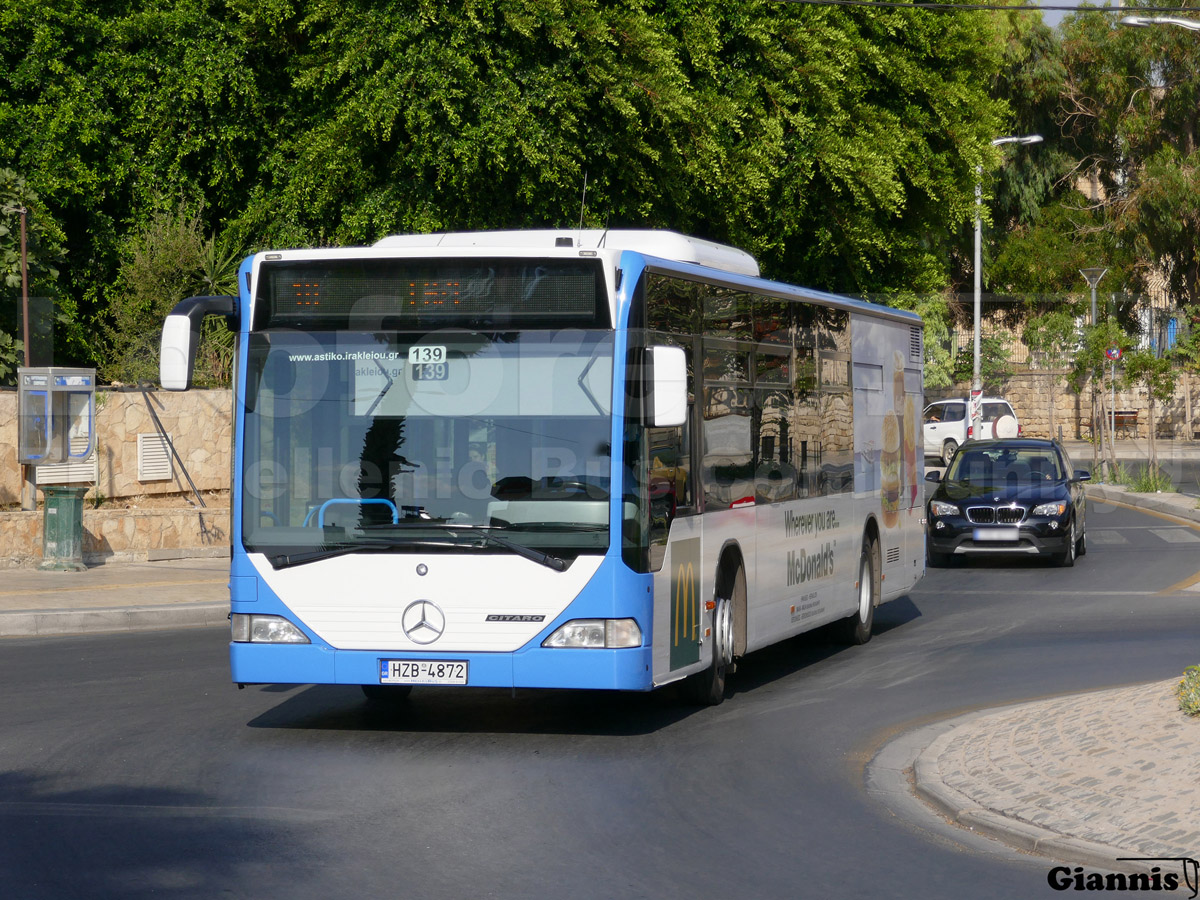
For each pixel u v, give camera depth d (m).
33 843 7.50
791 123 26.11
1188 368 43.06
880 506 16.48
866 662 14.38
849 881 6.98
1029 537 23.05
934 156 29.23
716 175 24.53
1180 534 28.59
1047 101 63.66
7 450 21.59
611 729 10.84
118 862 7.16
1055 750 9.09
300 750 9.96
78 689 12.38
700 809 8.41
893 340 17.27
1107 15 63.59
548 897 6.68
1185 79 63.38
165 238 26.19
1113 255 62.22
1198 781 8.04
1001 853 7.48
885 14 28.20
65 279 27.70
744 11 25.95
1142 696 10.36
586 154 23.94
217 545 23.58
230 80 26.25
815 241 28.45
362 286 10.38
